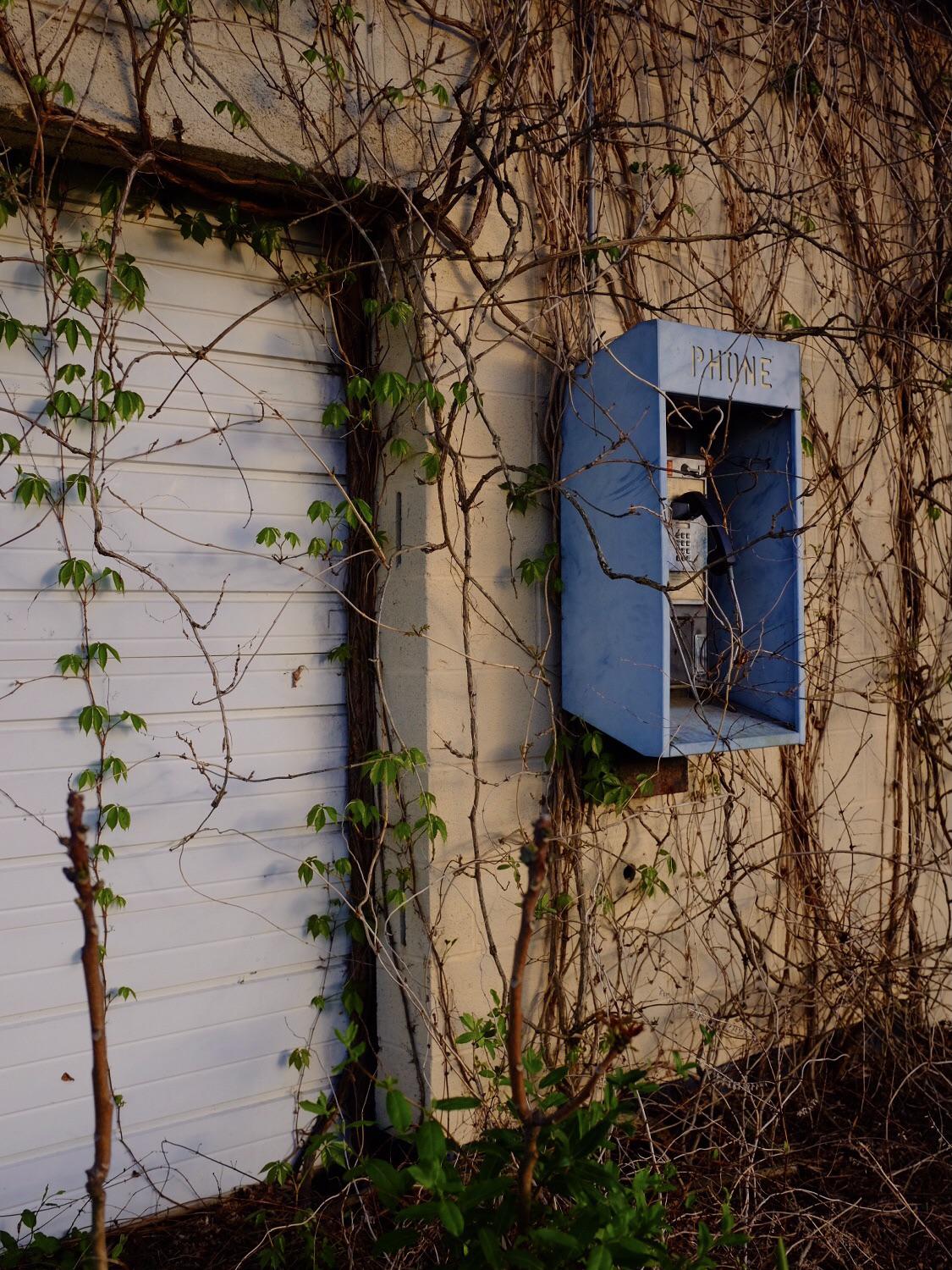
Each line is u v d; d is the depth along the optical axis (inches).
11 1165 107.3
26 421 107.7
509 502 125.3
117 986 113.0
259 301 122.0
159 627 115.8
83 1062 111.0
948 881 177.9
